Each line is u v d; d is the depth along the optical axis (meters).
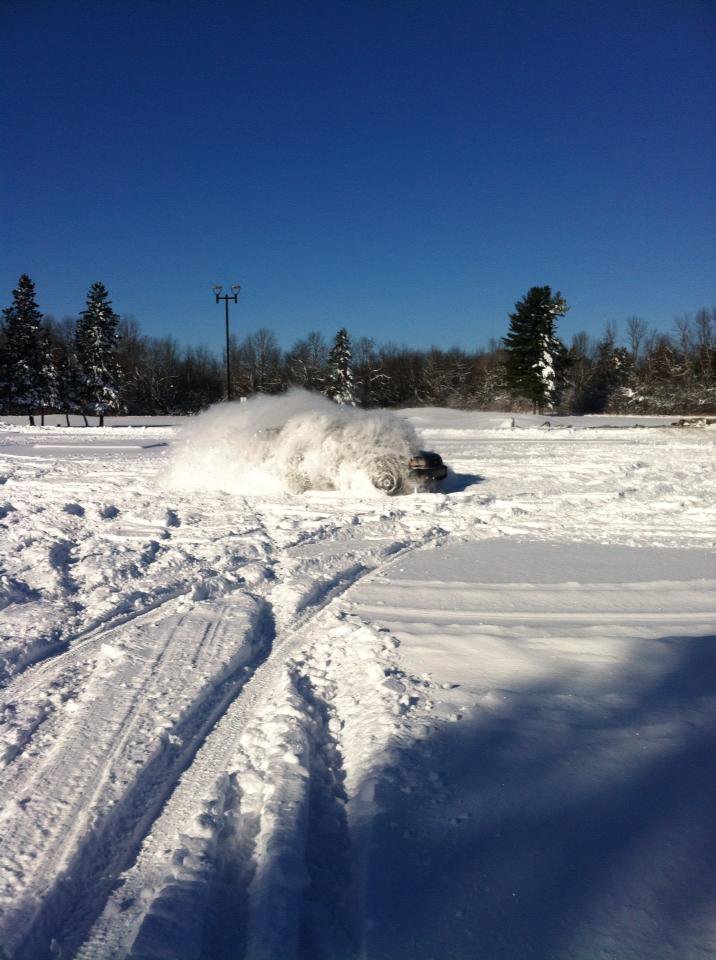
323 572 7.88
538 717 4.11
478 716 4.12
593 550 9.02
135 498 13.14
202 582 7.38
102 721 4.14
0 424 47.69
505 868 2.77
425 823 3.06
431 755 3.67
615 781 3.40
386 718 4.09
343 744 3.98
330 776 3.65
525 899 2.60
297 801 3.29
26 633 5.71
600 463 19.84
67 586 7.20
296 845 2.95
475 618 6.23
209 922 2.59
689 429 40.56
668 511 11.77
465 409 81.50
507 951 2.35
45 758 3.74
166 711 4.27
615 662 4.98
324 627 6.03
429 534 10.09
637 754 3.65
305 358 92.12
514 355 67.88
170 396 90.50
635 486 14.78
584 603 6.67
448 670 4.89
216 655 5.20
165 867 2.93
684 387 77.56
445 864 2.79
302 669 5.08
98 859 3.00
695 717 4.07
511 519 11.18
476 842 2.93
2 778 3.54
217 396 94.06
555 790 3.33
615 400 77.62
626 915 2.51
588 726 3.99
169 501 12.80
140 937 2.44
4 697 4.55
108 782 3.51
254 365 93.38
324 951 2.44
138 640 5.54
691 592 7.01
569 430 39.62
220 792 3.45
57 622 6.04
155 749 3.84
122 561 8.16
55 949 2.48
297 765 3.62
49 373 67.12
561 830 3.01
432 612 6.43
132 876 2.91
